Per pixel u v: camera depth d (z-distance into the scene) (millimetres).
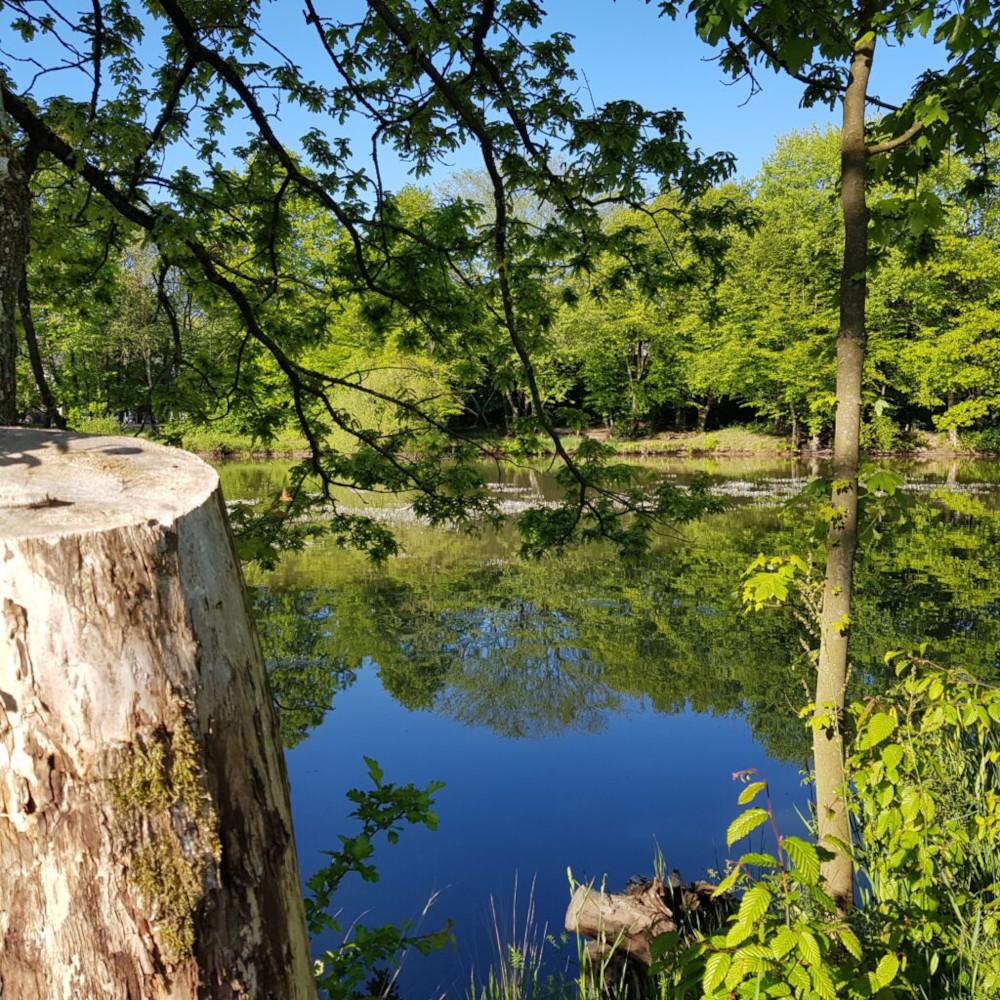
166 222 4012
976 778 3154
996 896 2412
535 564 12188
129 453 1204
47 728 901
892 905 2396
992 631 7645
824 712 2879
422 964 3502
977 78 2602
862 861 3236
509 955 3510
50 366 7406
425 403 5594
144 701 920
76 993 937
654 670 7441
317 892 2293
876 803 2479
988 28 2373
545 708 6637
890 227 3027
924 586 9656
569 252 5133
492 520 5113
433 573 11641
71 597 885
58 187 4551
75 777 912
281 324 5457
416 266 5059
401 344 5266
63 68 4160
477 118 4590
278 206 5023
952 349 19719
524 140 4645
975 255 19484
